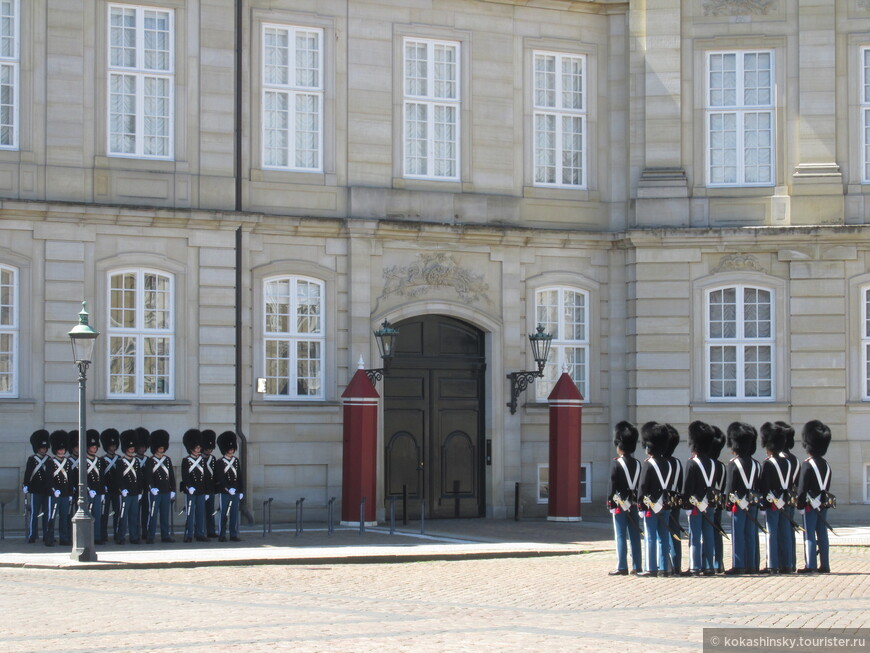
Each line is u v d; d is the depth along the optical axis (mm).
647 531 19703
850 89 29859
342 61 29062
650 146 30281
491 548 22875
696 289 29859
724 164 30250
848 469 29312
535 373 29562
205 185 27547
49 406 26016
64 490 23359
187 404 27031
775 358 29719
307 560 21062
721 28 30219
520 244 30141
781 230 29438
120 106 27094
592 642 13539
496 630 14297
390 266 29094
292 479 28016
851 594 17469
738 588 18094
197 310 27281
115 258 26672
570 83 30906
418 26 29703
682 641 13633
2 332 25953
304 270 28391
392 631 14172
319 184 28688
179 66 27500
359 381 26984
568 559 22188
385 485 28969
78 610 15625
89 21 26797
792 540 20453
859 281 29500
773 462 20203
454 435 29828
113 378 26703
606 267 30703
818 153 29750
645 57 30391
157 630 14156
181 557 20875
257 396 27828
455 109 30031
